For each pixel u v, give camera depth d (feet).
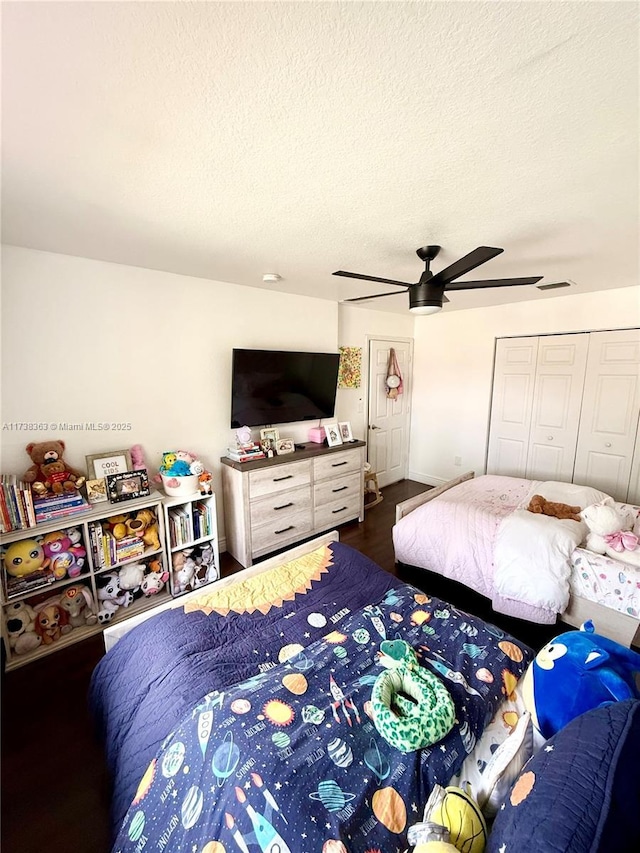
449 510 8.70
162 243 6.74
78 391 7.79
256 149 3.89
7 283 6.84
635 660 3.47
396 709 3.53
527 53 2.66
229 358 10.12
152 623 5.03
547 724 3.29
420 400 16.55
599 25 2.42
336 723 3.41
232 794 2.86
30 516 6.56
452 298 12.29
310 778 2.92
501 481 10.83
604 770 2.19
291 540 10.70
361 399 14.52
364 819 2.71
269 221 5.77
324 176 4.45
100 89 2.98
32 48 2.59
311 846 2.52
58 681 6.27
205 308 9.53
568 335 12.09
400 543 9.21
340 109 3.26
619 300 10.87
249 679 3.98
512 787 2.66
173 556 8.59
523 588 7.00
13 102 3.10
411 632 4.75
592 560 6.77
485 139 3.74
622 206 5.32
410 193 4.90
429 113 3.33
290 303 11.25
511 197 5.03
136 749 3.74
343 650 4.41
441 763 3.14
